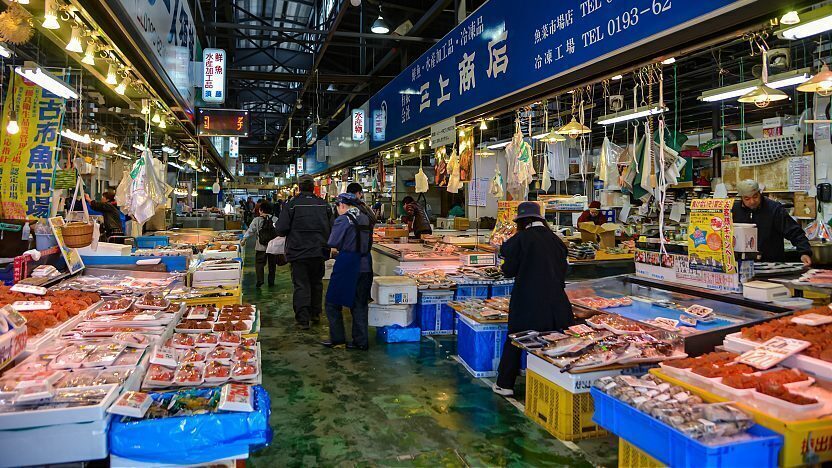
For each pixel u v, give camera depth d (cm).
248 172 4412
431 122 679
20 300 297
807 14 259
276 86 1980
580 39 369
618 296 429
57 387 200
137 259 502
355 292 507
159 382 227
